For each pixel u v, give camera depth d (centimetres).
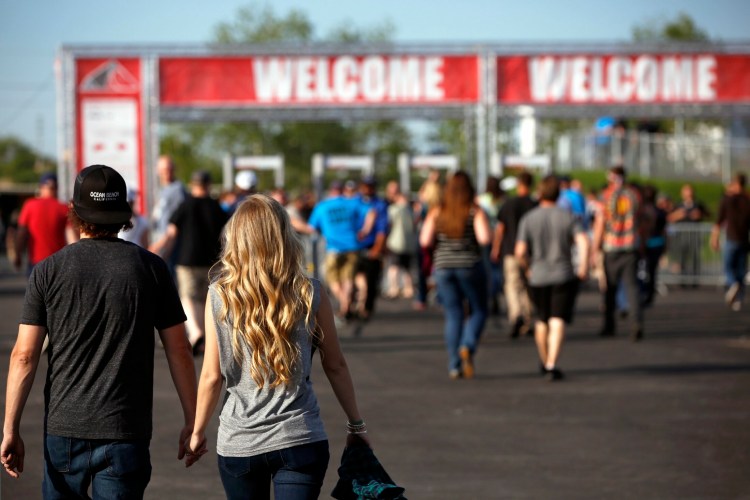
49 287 1295
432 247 3603
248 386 1291
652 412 2933
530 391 3278
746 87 6819
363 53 6719
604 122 13750
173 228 3819
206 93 6675
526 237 3491
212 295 1306
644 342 4534
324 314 1335
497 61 6756
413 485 2142
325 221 5231
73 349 1287
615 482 2167
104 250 1319
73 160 6531
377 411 2955
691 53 6812
